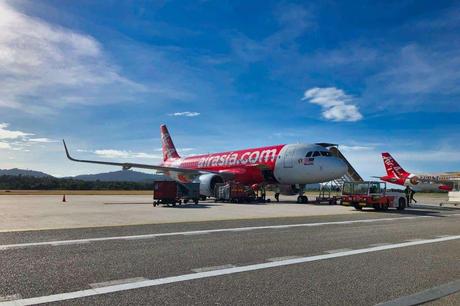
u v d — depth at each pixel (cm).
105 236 1148
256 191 3553
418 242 1125
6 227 1352
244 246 1004
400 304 545
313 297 574
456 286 643
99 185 9950
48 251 899
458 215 2284
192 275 697
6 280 644
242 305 533
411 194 3622
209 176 3481
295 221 1684
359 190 2606
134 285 626
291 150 3325
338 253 927
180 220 1662
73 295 568
